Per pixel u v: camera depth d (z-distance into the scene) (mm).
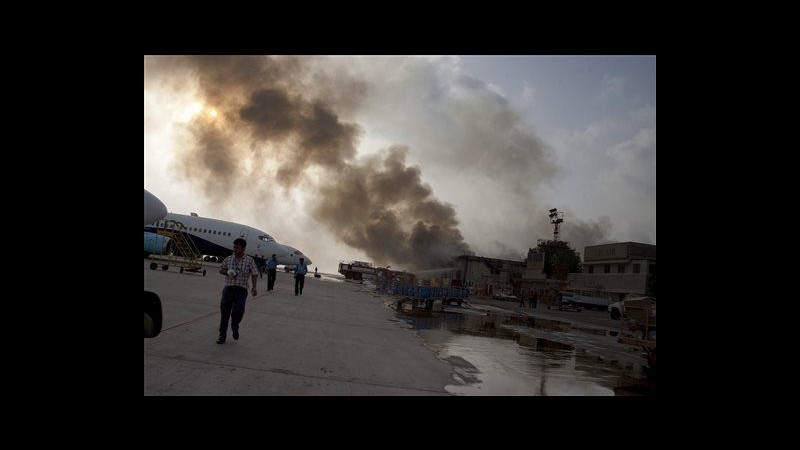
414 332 10609
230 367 4918
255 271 6453
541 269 63594
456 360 7344
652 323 8594
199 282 16203
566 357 9164
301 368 5336
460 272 76312
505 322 17281
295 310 11602
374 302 20109
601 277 51438
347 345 7391
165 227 22797
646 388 6340
